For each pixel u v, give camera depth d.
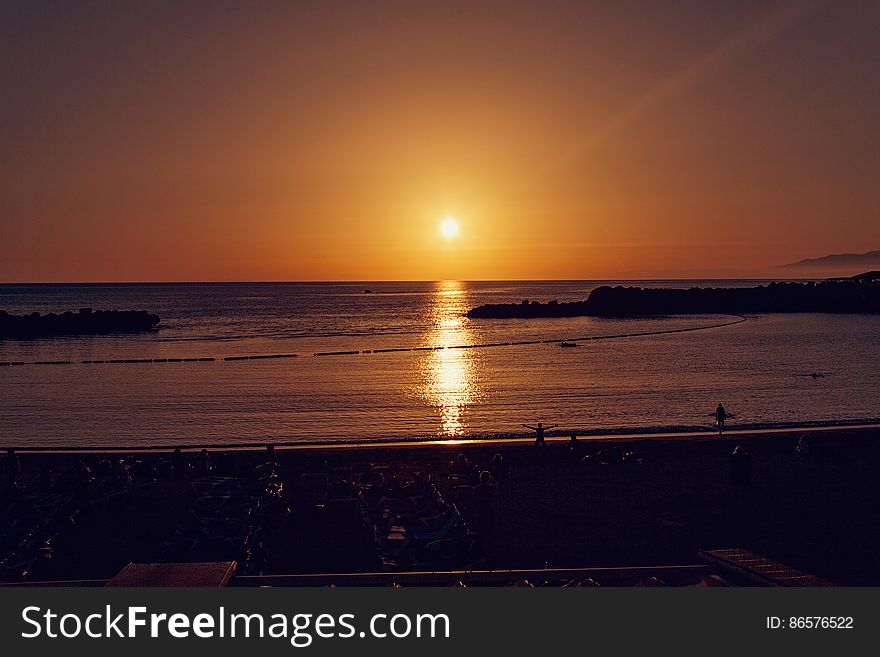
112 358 65.06
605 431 28.75
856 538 15.78
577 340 79.00
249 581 12.17
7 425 33.06
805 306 132.62
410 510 16.59
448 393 41.56
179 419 34.16
